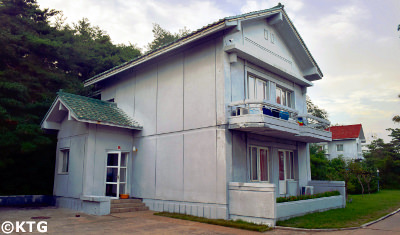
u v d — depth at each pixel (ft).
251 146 37.91
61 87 61.36
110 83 52.70
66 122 46.03
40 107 51.65
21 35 54.54
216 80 35.32
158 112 42.29
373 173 90.48
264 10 40.27
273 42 44.68
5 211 38.86
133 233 25.98
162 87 42.32
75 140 42.91
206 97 36.09
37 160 51.88
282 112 36.99
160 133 41.37
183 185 36.91
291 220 31.40
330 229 28.07
